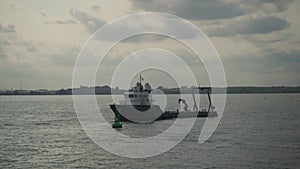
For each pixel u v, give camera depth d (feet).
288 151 204.23
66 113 549.95
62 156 198.29
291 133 284.82
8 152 211.20
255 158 187.01
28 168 173.06
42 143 244.01
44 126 353.51
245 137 263.49
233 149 212.43
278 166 171.22
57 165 178.19
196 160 184.14
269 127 330.95
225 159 185.68
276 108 649.61
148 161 183.83
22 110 647.15
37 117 474.49
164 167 171.73
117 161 184.96
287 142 237.04
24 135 285.64
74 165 177.68
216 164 175.83
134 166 174.50
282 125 349.20
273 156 191.31
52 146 231.50
